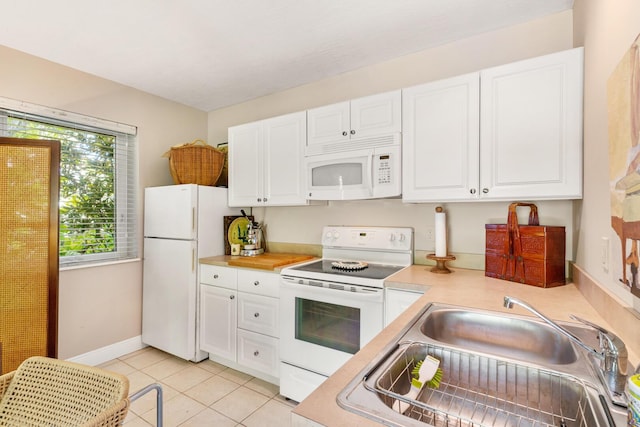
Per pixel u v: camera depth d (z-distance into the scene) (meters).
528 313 1.19
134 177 2.83
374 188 2.04
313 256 2.69
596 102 1.26
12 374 1.04
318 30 1.98
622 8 0.97
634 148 0.84
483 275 1.87
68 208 2.43
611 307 1.03
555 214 1.80
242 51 2.22
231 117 3.26
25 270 1.82
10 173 1.81
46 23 1.87
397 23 1.92
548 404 0.79
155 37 2.04
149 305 2.78
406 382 0.86
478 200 1.75
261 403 2.03
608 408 0.64
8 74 2.12
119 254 2.73
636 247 0.82
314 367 1.97
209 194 2.67
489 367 0.87
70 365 1.03
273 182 2.53
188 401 2.04
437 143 1.84
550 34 1.84
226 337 2.44
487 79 1.70
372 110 2.07
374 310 1.77
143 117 2.87
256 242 2.81
